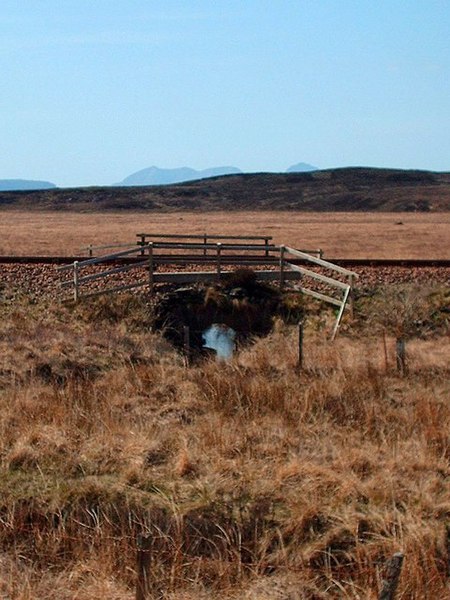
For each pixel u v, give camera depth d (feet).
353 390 49.52
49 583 28.96
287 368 57.21
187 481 34.55
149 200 544.62
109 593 28.09
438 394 50.03
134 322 74.74
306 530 31.24
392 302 78.23
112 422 41.37
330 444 39.32
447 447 38.88
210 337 75.77
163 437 39.37
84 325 73.26
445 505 32.04
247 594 28.12
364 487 33.47
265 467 35.70
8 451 37.06
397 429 41.91
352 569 29.48
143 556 26.23
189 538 31.37
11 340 62.85
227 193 597.93
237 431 40.70
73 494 33.37
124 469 35.42
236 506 32.58
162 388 49.75
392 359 60.29
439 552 29.89
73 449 37.52
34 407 44.21
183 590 28.78
